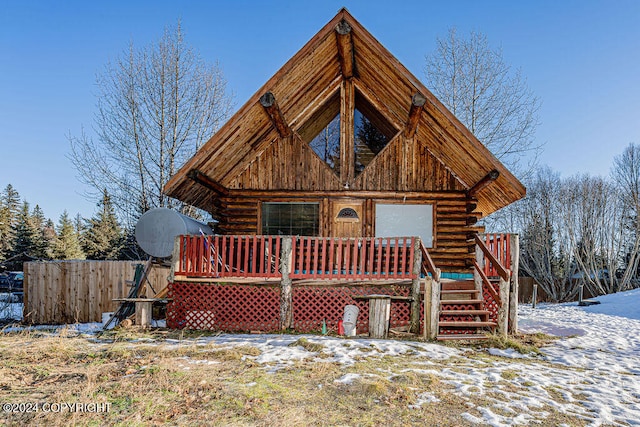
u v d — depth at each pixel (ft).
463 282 36.29
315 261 31.48
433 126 36.83
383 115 42.73
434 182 41.63
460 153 36.99
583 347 29.09
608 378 21.54
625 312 60.85
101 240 130.93
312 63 36.01
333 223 41.93
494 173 34.86
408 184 41.70
